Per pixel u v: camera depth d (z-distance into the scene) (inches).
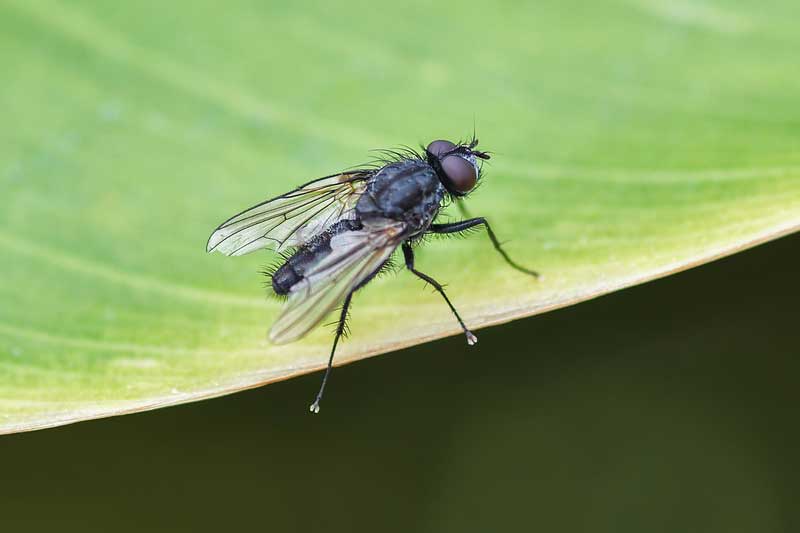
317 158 4.0
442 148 4.0
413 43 4.1
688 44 4.1
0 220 3.9
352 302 3.9
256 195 4.0
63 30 4.1
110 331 3.8
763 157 3.9
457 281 3.9
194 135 4.0
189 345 3.8
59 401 3.7
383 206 3.9
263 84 4.1
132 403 3.7
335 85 4.1
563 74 4.1
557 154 4.0
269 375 3.8
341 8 4.1
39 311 3.9
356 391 4.1
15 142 4.0
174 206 4.0
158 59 4.1
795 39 4.0
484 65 4.1
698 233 3.8
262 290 3.9
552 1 4.1
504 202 3.9
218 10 4.1
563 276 3.8
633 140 4.0
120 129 4.0
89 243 3.9
